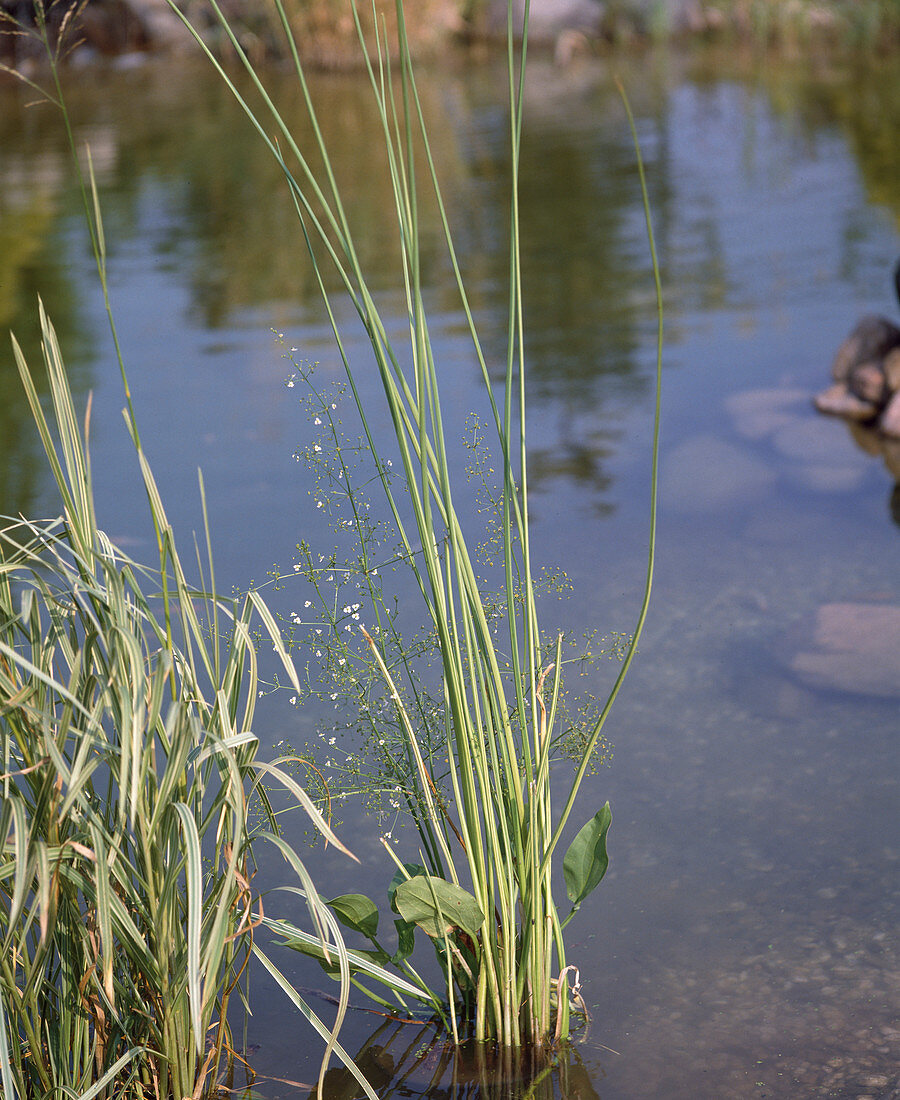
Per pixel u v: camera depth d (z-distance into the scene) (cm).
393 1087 167
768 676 274
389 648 277
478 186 808
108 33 1461
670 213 726
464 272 622
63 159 934
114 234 720
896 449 404
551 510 365
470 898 166
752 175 805
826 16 1372
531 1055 172
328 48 1302
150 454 412
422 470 157
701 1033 175
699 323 535
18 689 147
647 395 456
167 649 147
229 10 1344
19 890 128
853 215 696
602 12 1448
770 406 440
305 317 557
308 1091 167
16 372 503
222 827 158
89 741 137
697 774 240
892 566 324
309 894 143
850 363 457
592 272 616
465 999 180
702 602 308
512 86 147
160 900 146
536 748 170
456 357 498
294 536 343
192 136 998
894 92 1055
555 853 219
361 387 466
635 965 191
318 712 263
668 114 1025
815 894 204
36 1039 143
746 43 1414
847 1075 165
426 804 175
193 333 541
